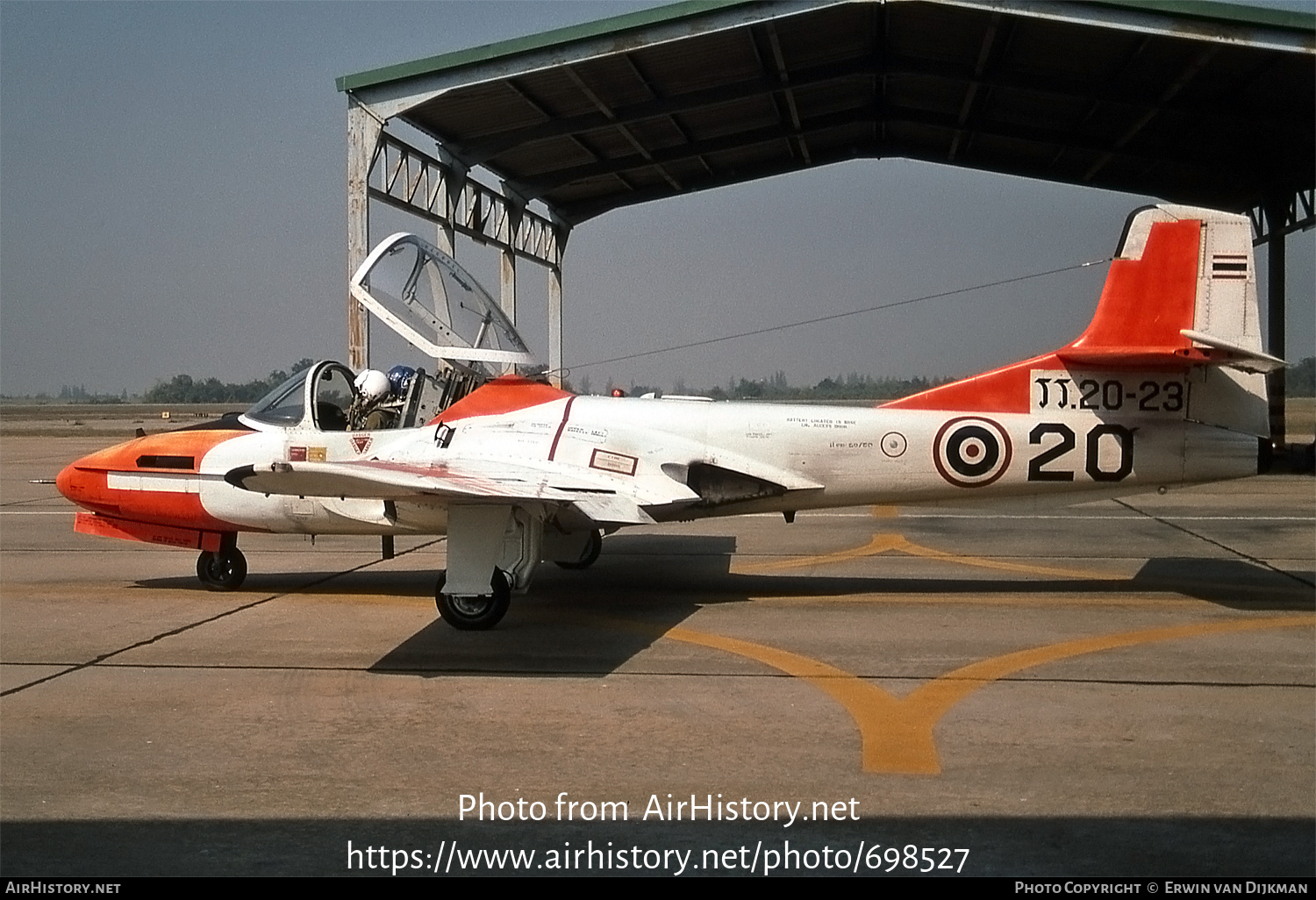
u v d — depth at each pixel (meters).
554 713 6.45
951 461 9.79
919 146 24.55
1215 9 14.59
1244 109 18.78
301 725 6.23
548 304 25.83
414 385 10.62
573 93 18.25
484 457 9.93
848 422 9.91
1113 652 7.95
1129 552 13.10
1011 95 19.98
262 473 7.70
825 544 13.94
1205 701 6.67
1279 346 24.70
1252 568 11.88
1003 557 12.74
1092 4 14.82
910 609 9.62
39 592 10.55
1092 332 9.70
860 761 5.62
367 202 16.25
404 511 9.84
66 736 6.05
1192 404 9.64
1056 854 4.52
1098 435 9.68
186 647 8.14
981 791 5.21
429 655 7.88
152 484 10.45
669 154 22.48
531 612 9.48
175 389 139.00
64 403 189.62
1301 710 6.48
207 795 5.21
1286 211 23.70
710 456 9.91
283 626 8.91
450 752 5.79
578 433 10.04
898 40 18.03
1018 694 6.84
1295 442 32.56
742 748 5.82
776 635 8.55
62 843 4.67
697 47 17.11
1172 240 9.58
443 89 16.09
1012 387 9.80
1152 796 5.14
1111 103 18.98
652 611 9.52
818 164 25.19
